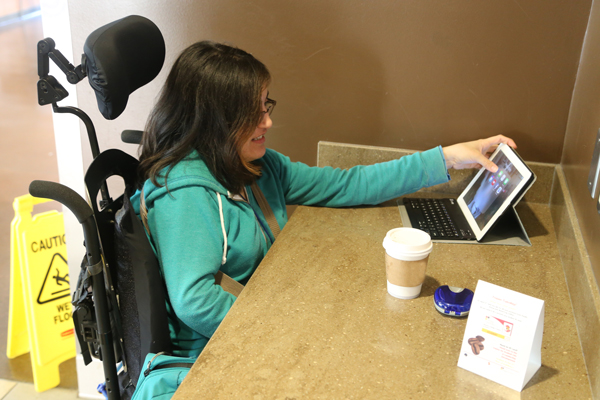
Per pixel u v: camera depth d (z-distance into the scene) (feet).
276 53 5.23
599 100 3.53
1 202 10.96
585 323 2.86
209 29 5.27
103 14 5.37
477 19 4.68
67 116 5.80
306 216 4.62
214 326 3.65
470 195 4.77
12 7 20.72
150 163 3.85
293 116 5.45
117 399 3.76
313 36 5.08
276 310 3.19
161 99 3.97
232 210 3.96
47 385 6.95
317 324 3.06
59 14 5.42
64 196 3.14
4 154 13.11
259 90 3.78
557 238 4.24
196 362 2.74
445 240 4.18
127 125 5.77
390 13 4.84
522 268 3.76
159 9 5.27
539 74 4.73
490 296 2.63
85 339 3.74
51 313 6.89
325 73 5.20
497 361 2.60
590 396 2.52
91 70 3.47
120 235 3.51
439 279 3.59
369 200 4.79
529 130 4.94
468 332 2.69
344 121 5.36
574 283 3.30
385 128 5.29
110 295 3.67
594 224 3.14
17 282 7.21
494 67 4.81
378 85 5.13
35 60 18.13
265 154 4.68
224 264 3.98
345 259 3.85
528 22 4.58
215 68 3.69
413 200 5.02
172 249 3.64
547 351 2.85
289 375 2.65
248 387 2.57
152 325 3.55
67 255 6.48
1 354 7.55
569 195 4.16
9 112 15.39
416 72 4.99
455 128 5.12
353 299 3.33
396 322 3.09
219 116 3.72
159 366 3.36
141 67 3.90
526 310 2.53
